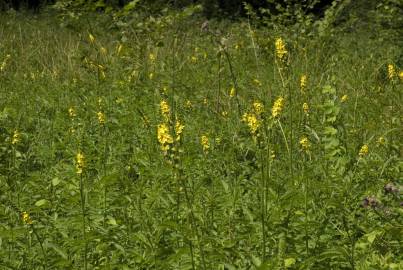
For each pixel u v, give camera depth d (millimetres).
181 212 3771
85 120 6016
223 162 4934
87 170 4551
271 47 8852
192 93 7109
